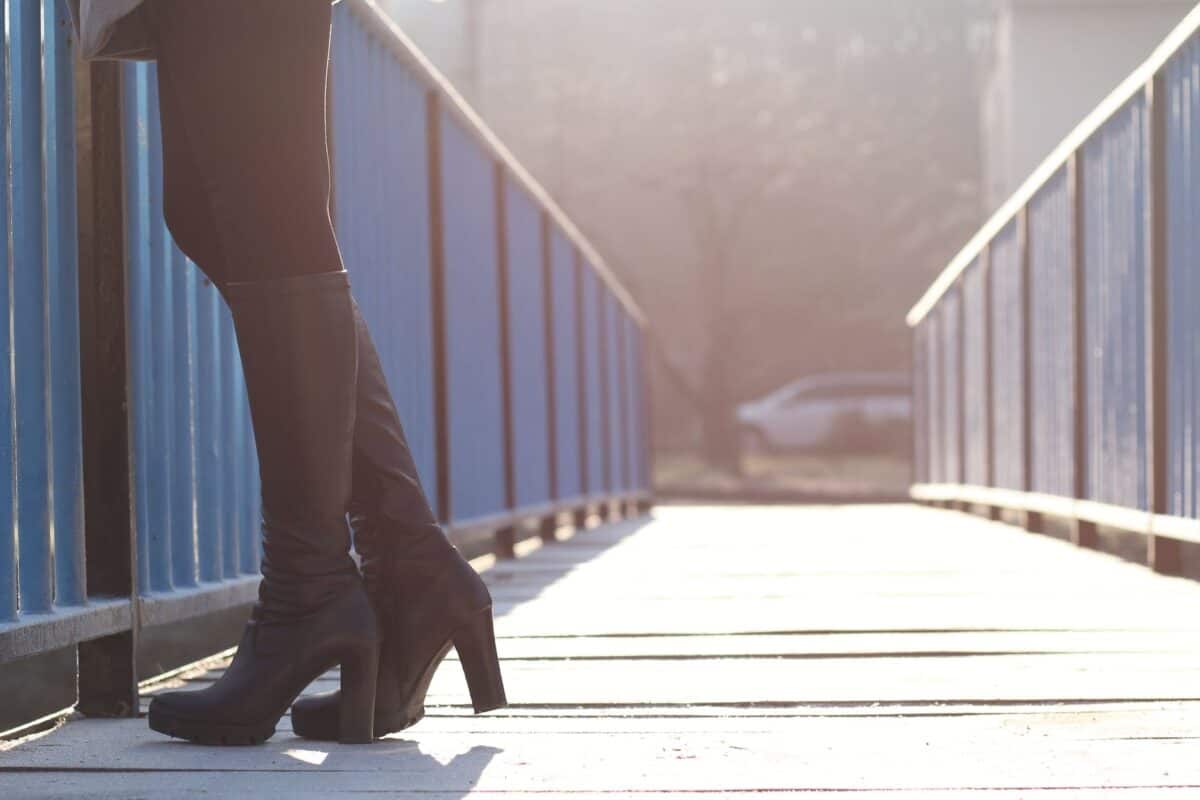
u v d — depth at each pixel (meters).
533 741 2.24
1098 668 2.98
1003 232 8.65
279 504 2.21
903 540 7.40
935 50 27.50
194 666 3.18
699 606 4.22
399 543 2.27
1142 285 5.45
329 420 2.18
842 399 29.91
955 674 2.92
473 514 6.11
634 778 1.97
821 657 3.19
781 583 4.95
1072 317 6.54
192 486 3.06
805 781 1.94
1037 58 18.91
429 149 5.45
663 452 35.44
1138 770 2.00
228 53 2.11
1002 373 8.74
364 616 2.21
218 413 3.26
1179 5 18.67
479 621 2.28
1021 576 5.15
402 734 2.31
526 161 26.14
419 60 5.09
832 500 18.45
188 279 3.11
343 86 4.24
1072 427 6.63
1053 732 2.29
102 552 2.58
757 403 31.83
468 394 6.08
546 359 8.30
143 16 2.19
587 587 4.86
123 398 2.58
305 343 2.16
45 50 2.51
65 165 2.54
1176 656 3.15
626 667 3.05
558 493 8.48
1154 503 5.19
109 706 2.54
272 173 2.13
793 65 27.22
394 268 4.87
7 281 2.27
